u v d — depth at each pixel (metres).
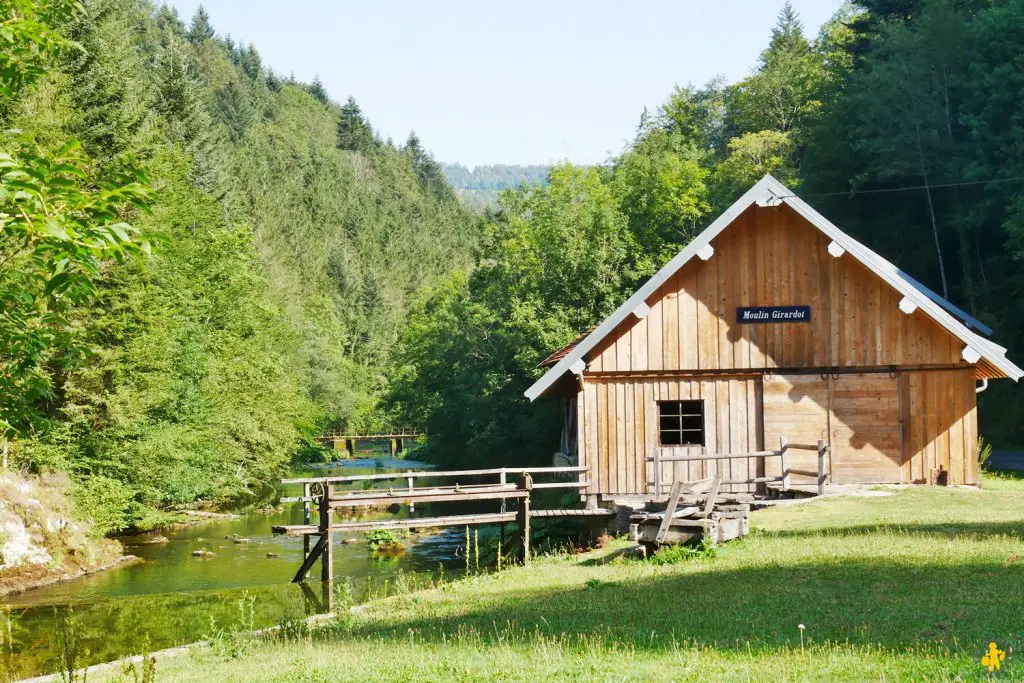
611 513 24.06
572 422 30.61
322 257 147.62
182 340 41.56
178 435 36.03
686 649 9.84
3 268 10.79
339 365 112.25
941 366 25.55
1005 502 21.20
